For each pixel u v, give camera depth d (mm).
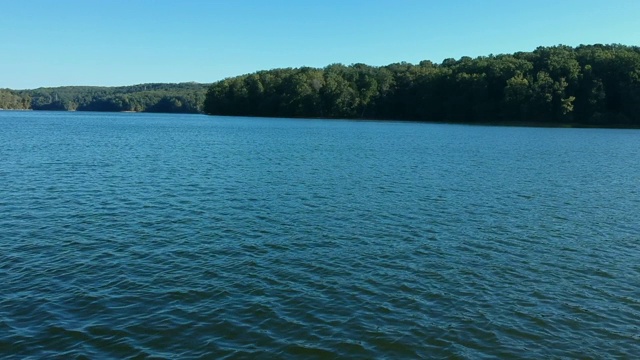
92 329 12789
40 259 17672
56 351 11734
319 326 13117
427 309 14250
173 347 12031
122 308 14000
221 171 38406
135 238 20328
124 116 187875
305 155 51125
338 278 16453
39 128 93688
